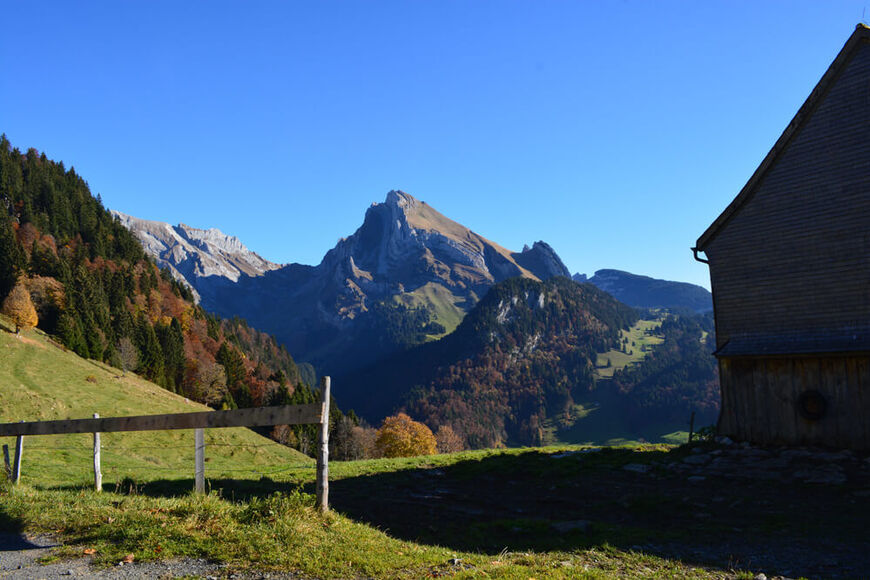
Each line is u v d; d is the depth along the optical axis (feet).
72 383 222.69
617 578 22.71
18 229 467.93
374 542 24.95
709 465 52.90
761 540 30.32
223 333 586.04
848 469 47.75
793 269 60.23
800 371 57.36
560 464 58.13
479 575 20.95
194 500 27.25
